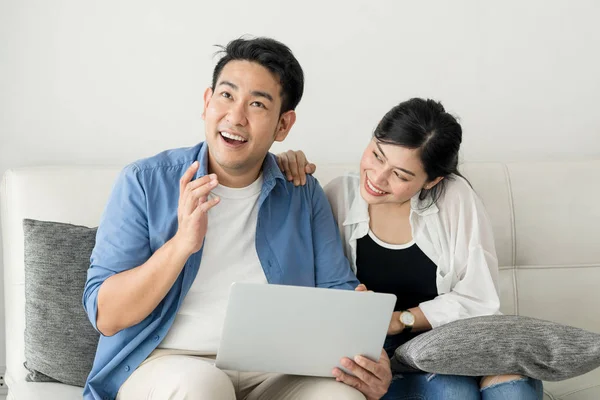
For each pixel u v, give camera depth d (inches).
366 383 65.2
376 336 63.9
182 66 93.8
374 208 79.0
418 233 78.0
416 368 71.9
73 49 91.5
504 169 89.8
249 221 73.3
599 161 92.0
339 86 97.0
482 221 79.1
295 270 74.5
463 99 99.4
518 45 99.6
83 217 80.1
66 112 92.0
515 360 66.0
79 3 91.1
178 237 64.2
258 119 68.2
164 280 64.7
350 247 79.3
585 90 101.1
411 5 97.3
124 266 68.3
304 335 62.4
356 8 96.3
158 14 92.7
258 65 68.4
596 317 88.9
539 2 99.5
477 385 68.7
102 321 66.3
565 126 101.2
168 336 69.7
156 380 63.6
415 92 98.6
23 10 90.1
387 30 97.1
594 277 89.2
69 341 73.8
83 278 75.3
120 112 93.1
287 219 75.1
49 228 76.2
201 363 64.2
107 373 67.8
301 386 65.2
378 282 78.2
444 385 67.6
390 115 73.5
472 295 76.0
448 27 98.2
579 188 90.0
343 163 93.7
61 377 73.5
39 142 91.9
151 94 93.6
